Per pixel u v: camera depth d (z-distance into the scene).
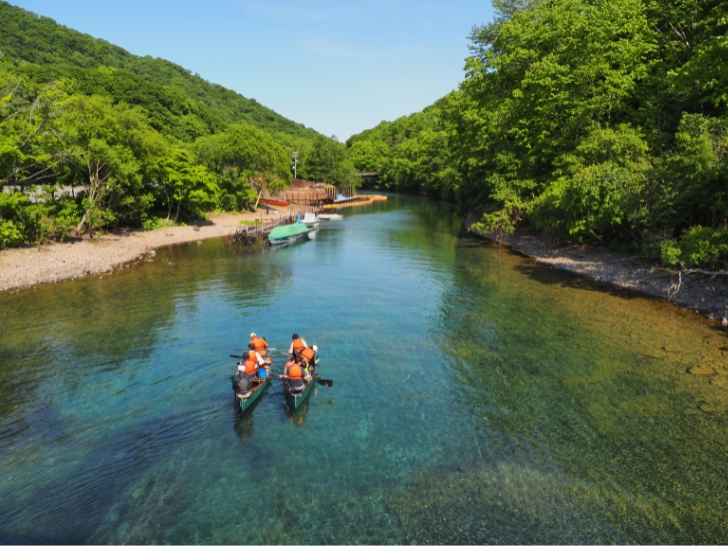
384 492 9.92
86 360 16.42
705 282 22.41
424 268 31.83
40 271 28.25
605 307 22.20
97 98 38.12
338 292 25.62
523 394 14.14
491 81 44.22
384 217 65.50
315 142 107.62
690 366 15.51
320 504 9.57
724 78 23.42
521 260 34.41
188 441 11.77
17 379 14.92
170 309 22.31
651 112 31.03
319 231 51.34
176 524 8.99
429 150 98.69
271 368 15.82
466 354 17.14
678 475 10.32
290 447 11.54
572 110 33.97
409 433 12.16
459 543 8.49
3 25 134.62
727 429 11.95
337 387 14.69
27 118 34.00
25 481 10.19
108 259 32.69
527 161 39.44
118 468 10.67
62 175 37.91
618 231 29.80
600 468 10.63
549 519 9.10
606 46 32.75
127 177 39.12
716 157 20.64
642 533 8.72
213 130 130.12
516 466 10.77
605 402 13.49
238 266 32.53
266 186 71.00
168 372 15.51
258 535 8.72
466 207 63.97
